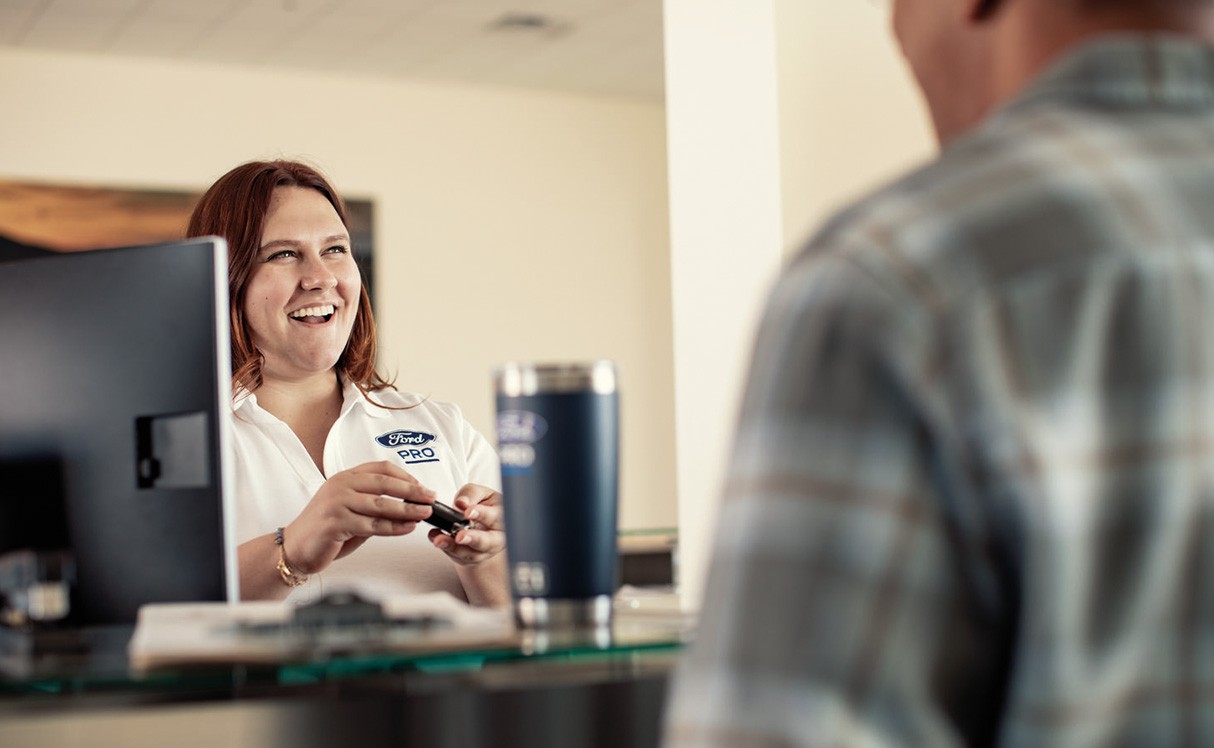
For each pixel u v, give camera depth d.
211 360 1.25
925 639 0.46
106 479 1.27
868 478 0.46
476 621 1.00
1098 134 0.51
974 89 0.60
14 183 6.92
